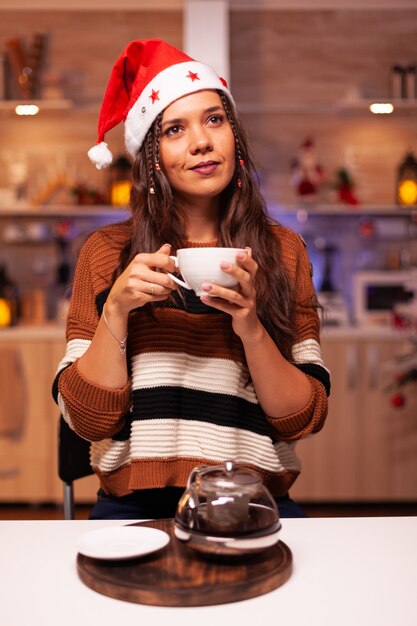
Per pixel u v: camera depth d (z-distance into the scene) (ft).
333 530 3.45
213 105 4.36
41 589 2.80
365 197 13.96
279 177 13.89
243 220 4.59
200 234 4.71
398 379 11.25
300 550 3.19
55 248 13.96
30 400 12.02
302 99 13.88
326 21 13.79
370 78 13.83
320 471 12.09
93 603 2.67
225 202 4.66
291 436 4.44
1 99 13.09
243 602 2.67
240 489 2.86
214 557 2.84
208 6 12.41
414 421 12.03
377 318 13.00
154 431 4.30
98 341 4.09
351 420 12.06
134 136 4.58
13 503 12.59
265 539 2.85
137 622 2.52
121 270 4.54
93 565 2.87
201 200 4.59
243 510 2.85
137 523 3.39
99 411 4.18
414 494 12.10
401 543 3.28
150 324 4.41
